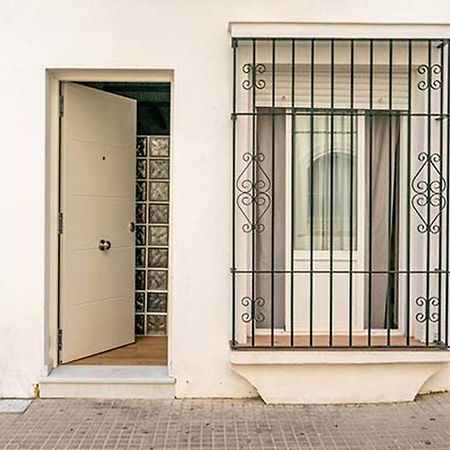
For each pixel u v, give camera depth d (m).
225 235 4.91
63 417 4.55
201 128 4.89
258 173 5.11
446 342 4.90
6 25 4.85
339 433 4.29
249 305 4.97
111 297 5.81
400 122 5.19
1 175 4.86
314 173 5.20
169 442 4.14
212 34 4.89
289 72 5.05
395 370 4.83
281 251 5.20
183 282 4.91
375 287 5.29
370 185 5.16
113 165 5.80
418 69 5.00
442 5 4.94
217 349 4.93
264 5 4.90
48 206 5.01
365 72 5.07
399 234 5.22
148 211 6.46
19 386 4.91
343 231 5.23
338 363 4.75
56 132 5.14
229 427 4.39
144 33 4.88
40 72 4.86
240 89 4.93
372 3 4.92
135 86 6.29
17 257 4.88
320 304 5.21
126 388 4.93
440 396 4.98
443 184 4.95
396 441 4.16
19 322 4.90
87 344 5.53
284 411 4.69
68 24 4.86
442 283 4.98
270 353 4.71
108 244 5.74
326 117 5.19
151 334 6.48
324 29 4.77
